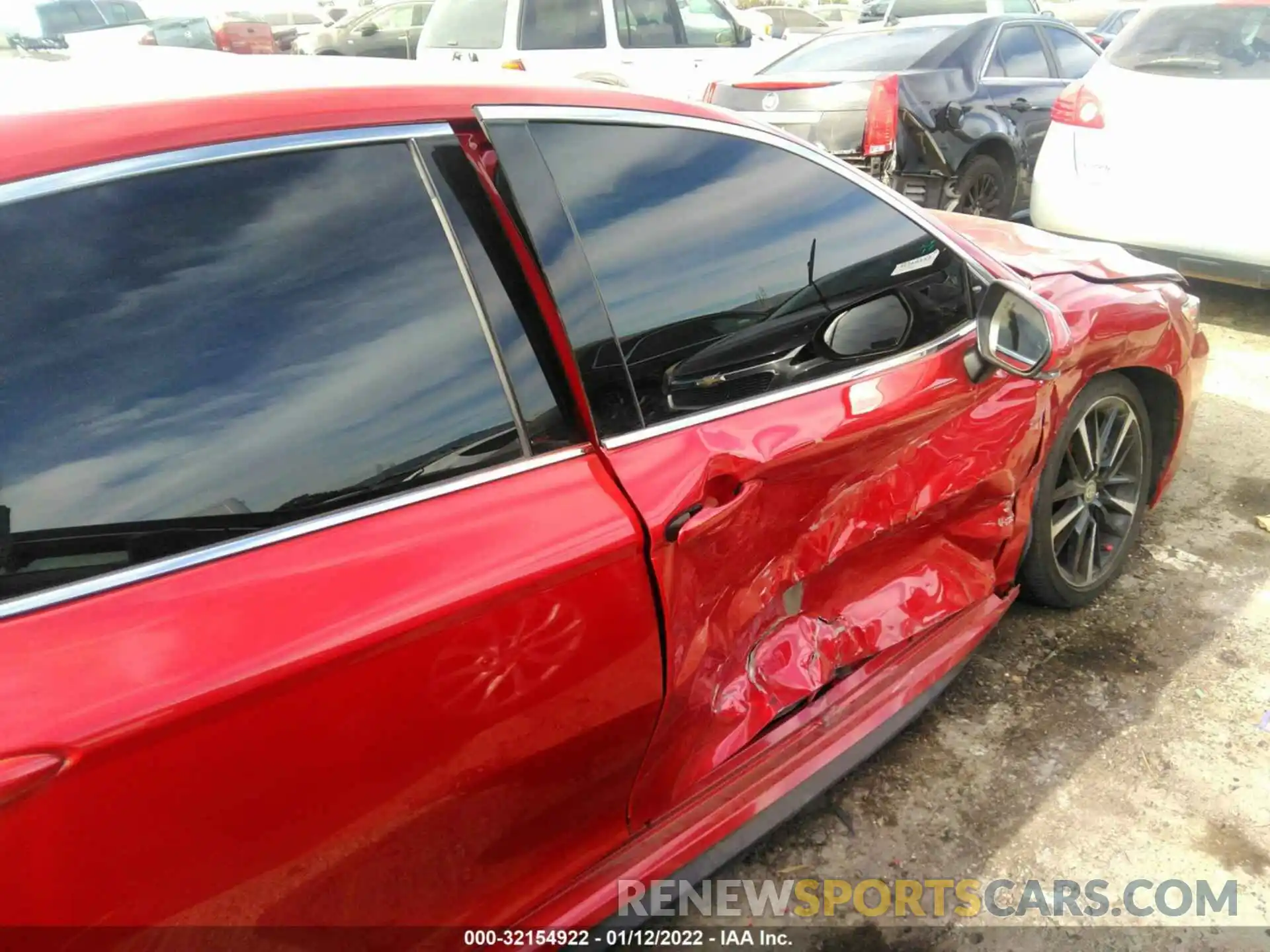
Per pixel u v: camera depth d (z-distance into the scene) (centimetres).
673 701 156
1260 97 436
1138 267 282
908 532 211
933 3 1188
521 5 740
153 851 101
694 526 148
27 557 101
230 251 118
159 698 99
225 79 130
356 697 114
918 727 239
